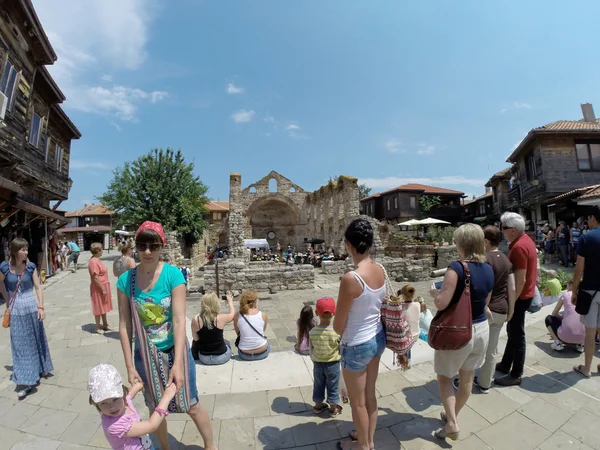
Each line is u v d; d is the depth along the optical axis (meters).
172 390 2.37
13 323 4.21
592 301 3.98
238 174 26.58
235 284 13.48
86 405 3.94
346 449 2.95
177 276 2.61
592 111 25.66
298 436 3.21
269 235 39.62
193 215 29.62
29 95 12.56
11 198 10.58
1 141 10.73
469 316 2.86
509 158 27.11
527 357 4.77
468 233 3.04
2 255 13.09
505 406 3.60
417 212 40.25
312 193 35.41
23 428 3.46
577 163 22.22
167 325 2.58
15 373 4.14
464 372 3.07
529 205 25.86
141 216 29.02
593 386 3.91
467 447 3.00
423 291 13.80
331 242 29.22
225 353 4.98
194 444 3.11
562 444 3.00
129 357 2.54
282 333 8.30
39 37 12.00
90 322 7.95
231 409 3.67
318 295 12.98
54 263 18.88
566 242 15.28
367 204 47.81
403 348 2.77
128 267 6.51
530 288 3.89
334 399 3.52
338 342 3.52
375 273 2.73
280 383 4.27
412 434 3.19
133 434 2.17
